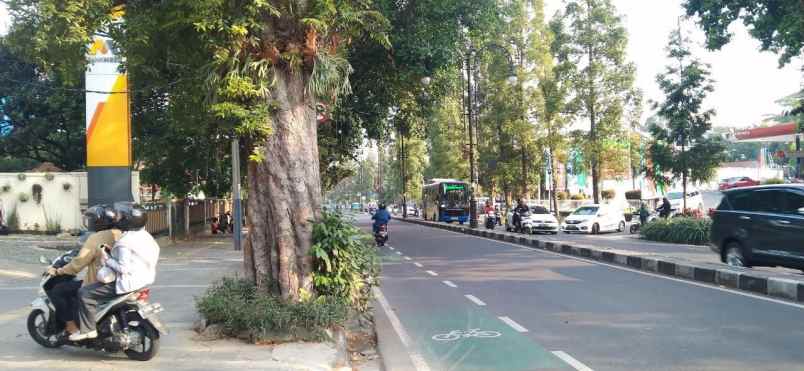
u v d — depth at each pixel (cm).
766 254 1215
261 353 653
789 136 3331
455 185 4725
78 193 2353
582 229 3294
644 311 938
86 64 808
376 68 2289
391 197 9581
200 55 770
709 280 1250
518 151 4047
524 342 766
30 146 3350
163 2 750
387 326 885
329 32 801
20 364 612
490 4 2191
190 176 2538
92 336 629
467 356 708
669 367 630
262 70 738
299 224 784
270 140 782
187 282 1220
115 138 1955
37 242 2017
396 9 2072
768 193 1247
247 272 795
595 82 3569
